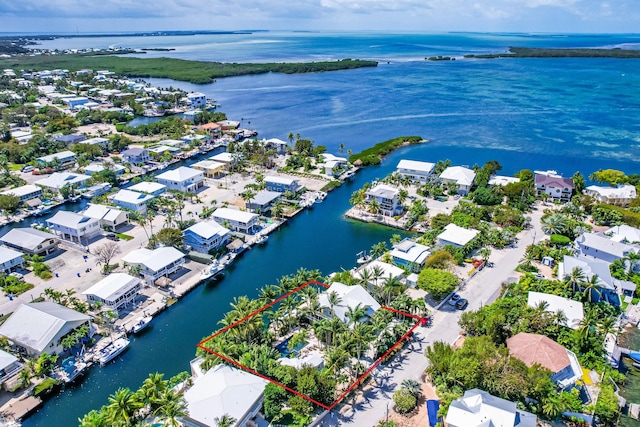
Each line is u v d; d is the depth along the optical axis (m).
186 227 136.88
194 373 81.75
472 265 119.81
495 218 144.38
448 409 68.12
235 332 85.44
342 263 125.19
